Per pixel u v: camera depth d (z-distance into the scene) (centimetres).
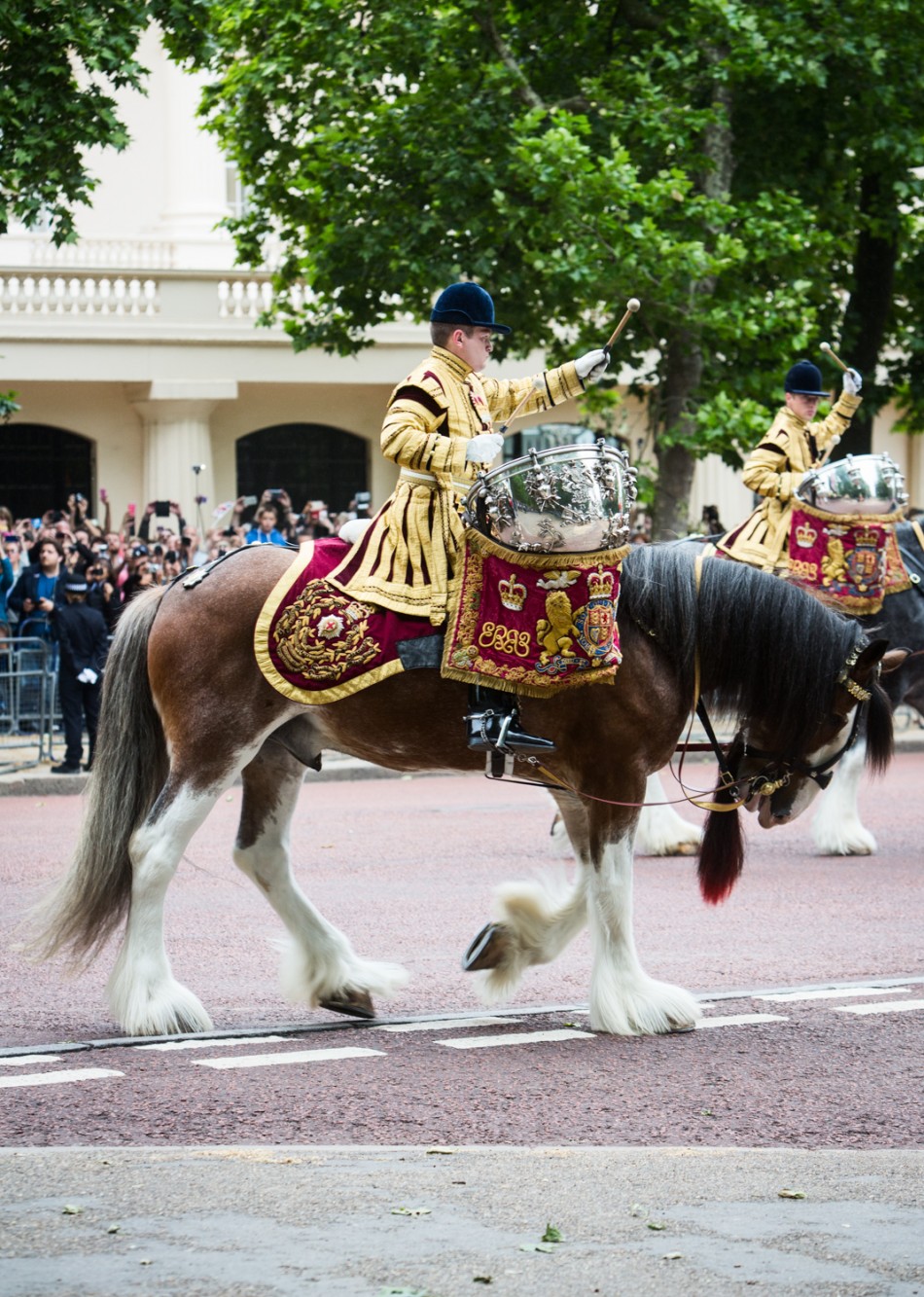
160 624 725
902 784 1608
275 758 743
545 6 2092
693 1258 425
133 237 3088
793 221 1966
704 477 3288
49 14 1728
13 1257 421
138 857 712
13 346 2947
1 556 1884
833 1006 758
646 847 1214
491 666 686
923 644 1148
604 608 685
